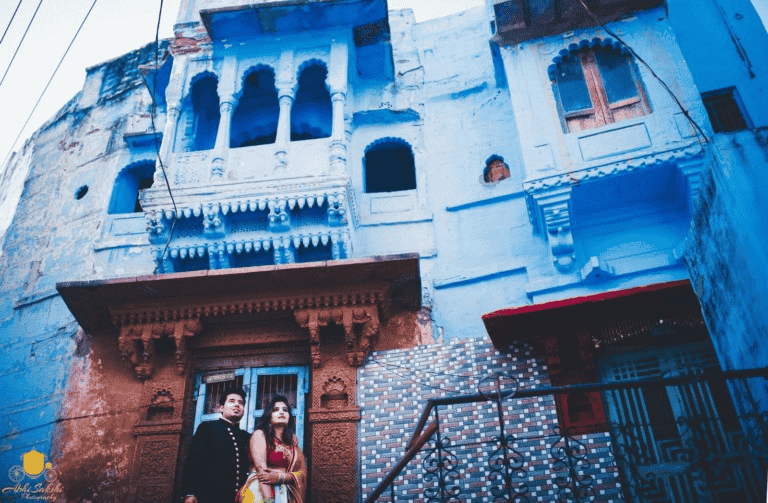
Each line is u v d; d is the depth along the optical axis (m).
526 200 9.77
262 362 8.90
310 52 11.23
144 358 8.90
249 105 11.82
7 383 9.95
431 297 9.76
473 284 9.91
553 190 9.30
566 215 9.27
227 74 11.03
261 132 11.66
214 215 9.63
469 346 8.27
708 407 6.87
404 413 8.03
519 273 9.82
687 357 7.23
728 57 10.07
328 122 11.58
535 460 7.13
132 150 12.41
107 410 8.94
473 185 10.99
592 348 7.43
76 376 9.45
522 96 10.10
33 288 11.26
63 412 9.15
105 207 11.79
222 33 11.34
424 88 12.24
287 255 9.61
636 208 9.55
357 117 11.87
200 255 9.67
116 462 8.48
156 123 12.50
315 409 8.27
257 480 5.86
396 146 11.86
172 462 8.23
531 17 10.45
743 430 5.83
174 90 10.99
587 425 7.16
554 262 9.45
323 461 7.89
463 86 12.07
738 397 5.85
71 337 9.98
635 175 9.11
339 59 11.08
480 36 12.58
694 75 10.02
